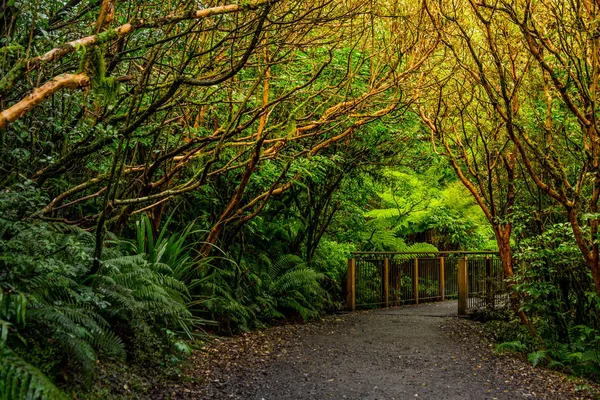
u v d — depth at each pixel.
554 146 9.20
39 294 4.53
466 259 12.34
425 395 5.94
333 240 15.43
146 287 6.19
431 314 12.33
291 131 7.34
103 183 7.98
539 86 9.06
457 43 9.27
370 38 9.55
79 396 4.35
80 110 6.15
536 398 6.17
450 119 10.92
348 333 9.61
